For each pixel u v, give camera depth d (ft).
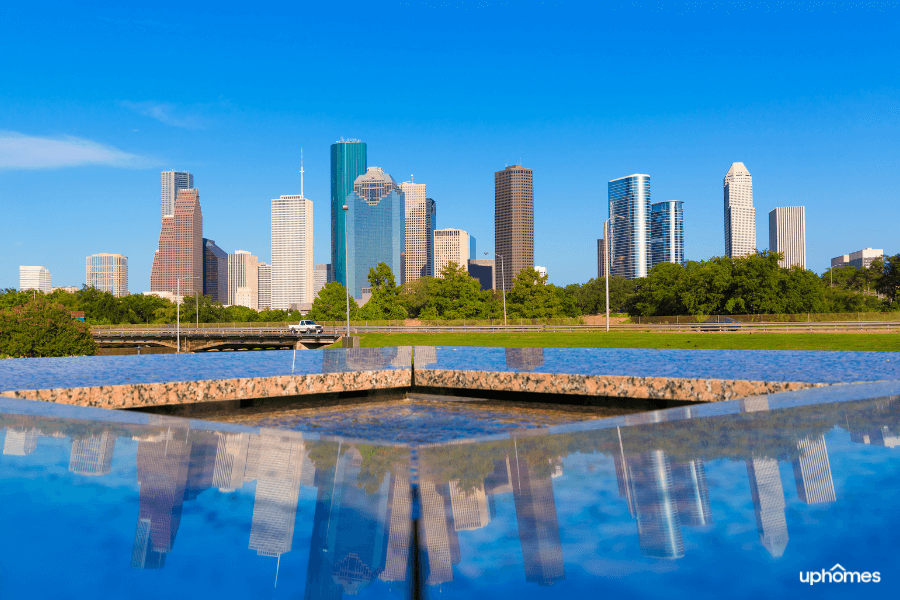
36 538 2.25
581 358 12.56
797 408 4.68
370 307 245.65
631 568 1.94
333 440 4.34
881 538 1.91
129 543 2.23
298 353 14.74
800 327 151.12
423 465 3.54
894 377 8.05
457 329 183.93
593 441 3.92
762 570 1.80
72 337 169.07
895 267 238.48
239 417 9.56
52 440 4.06
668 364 10.79
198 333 219.00
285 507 2.76
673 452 3.38
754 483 2.67
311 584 1.97
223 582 1.91
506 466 3.41
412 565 2.16
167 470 3.37
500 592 1.87
